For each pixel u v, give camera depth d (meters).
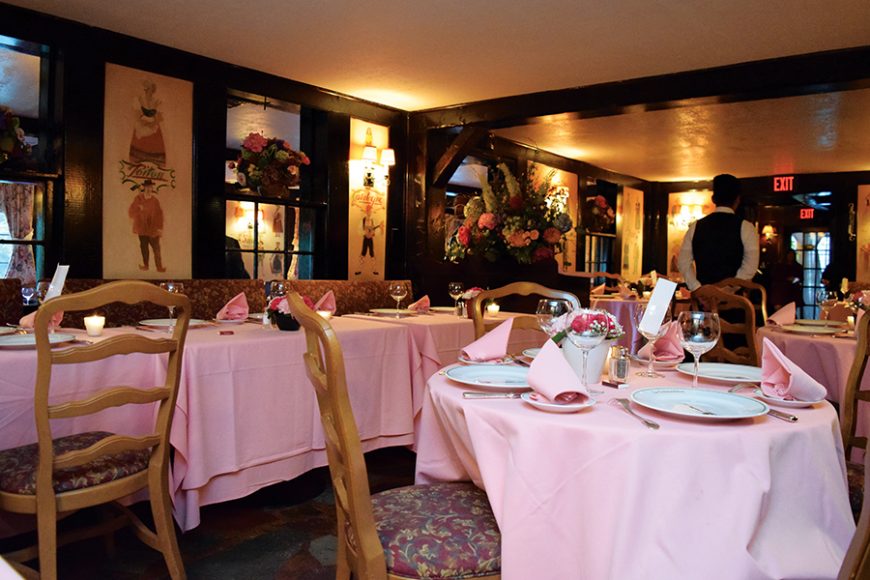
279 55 4.54
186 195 4.55
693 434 1.27
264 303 4.59
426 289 5.91
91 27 4.00
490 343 2.06
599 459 1.29
